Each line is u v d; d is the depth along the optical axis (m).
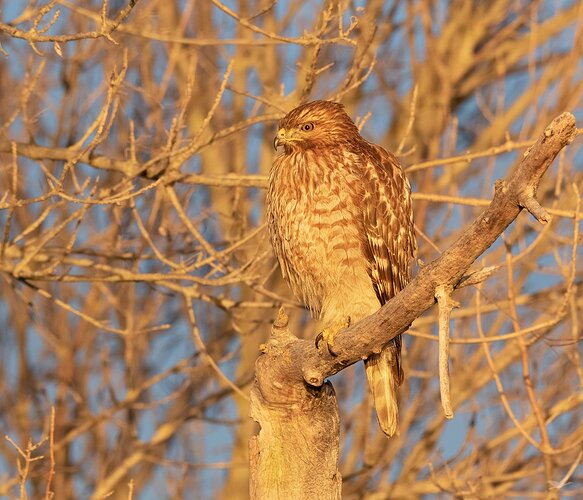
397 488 13.36
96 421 13.49
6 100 13.41
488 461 13.23
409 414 13.17
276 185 9.19
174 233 11.98
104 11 7.96
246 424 15.30
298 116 9.28
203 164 14.58
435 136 13.39
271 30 14.45
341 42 9.73
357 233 8.99
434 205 13.69
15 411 15.13
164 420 15.17
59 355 15.15
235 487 15.12
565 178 12.89
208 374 14.58
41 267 12.17
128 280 10.38
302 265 9.21
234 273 10.09
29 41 8.05
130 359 13.73
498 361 13.16
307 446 7.53
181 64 14.11
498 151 10.42
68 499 14.84
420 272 6.62
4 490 12.12
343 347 7.21
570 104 12.71
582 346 13.26
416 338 13.62
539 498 13.17
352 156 9.13
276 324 7.62
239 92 10.17
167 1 14.09
